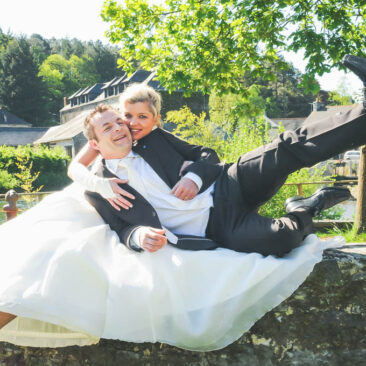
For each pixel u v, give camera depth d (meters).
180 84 7.98
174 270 1.98
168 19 8.13
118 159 2.33
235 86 8.48
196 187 2.25
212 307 1.95
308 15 7.81
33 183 35.62
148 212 2.19
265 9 7.46
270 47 7.61
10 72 79.62
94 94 73.75
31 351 2.32
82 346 2.25
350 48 7.56
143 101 2.36
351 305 2.21
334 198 2.38
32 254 2.00
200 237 2.21
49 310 1.87
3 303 1.86
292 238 2.15
